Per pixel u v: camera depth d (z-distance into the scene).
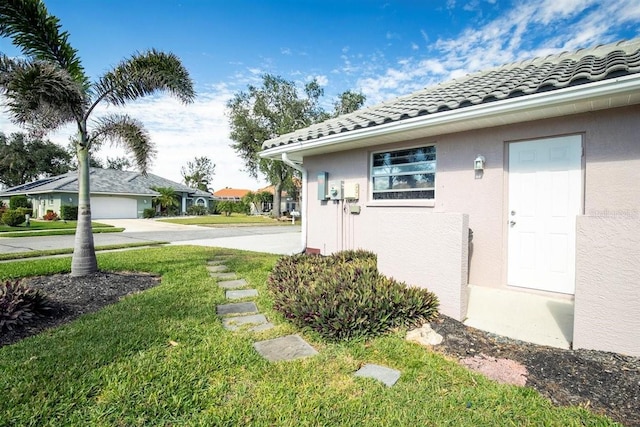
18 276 6.02
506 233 4.86
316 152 7.61
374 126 5.54
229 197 63.81
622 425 1.96
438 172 5.59
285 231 18.70
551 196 4.48
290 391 2.39
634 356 2.59
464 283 3.70
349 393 2.37
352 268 4.75
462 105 4.48
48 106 5.05
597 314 2.75
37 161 37.34
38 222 23.58
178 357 2.85
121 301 4.52
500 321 3.62
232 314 4.07
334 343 3.16
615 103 3.80
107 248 10.34
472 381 2.49
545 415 2.08
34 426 1.99
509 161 4.83
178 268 6.86
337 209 7.38
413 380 2.53
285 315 3.78
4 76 4.81
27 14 5.21
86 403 2.20
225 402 2.26
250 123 27.73
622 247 2.63
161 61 5.93
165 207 36.56
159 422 2.04
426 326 3.44
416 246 4.00
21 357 2.83
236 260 7.89
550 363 2.65
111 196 30.48
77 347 3.01
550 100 3.78
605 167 4.02
